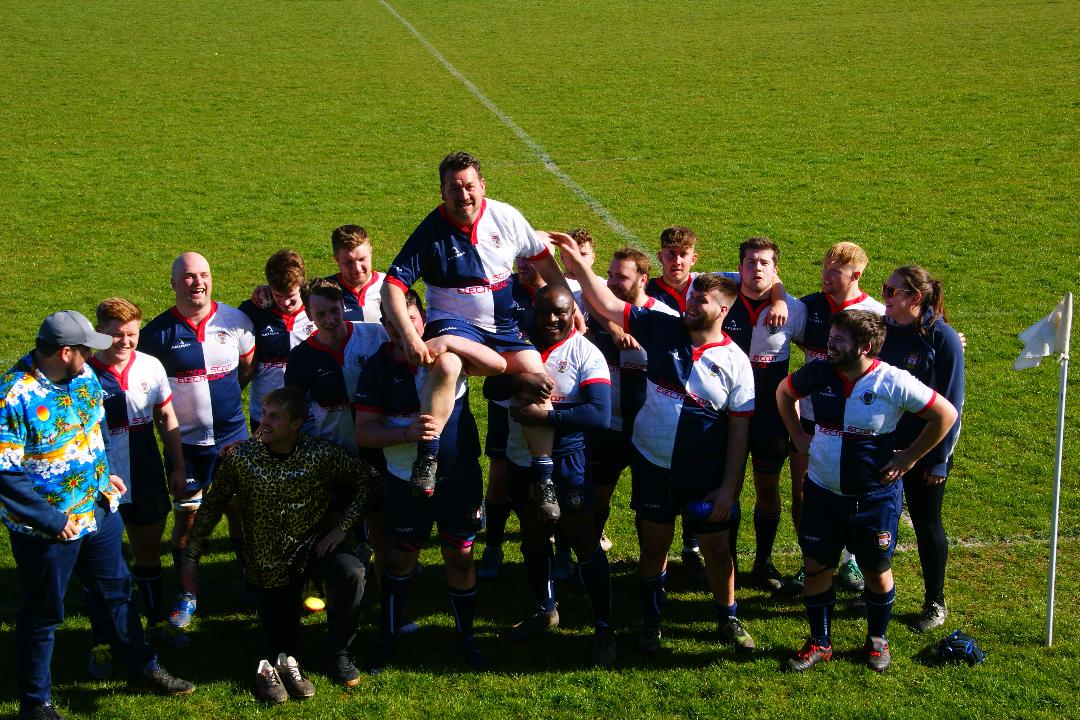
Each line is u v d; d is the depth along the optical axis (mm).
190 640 6207
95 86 23141
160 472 6219
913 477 6148
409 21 31812
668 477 5871
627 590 6773
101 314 5938
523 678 5844
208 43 28250
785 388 5945
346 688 5742
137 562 6234
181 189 16141
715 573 6012
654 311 6145
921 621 6238
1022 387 9562
